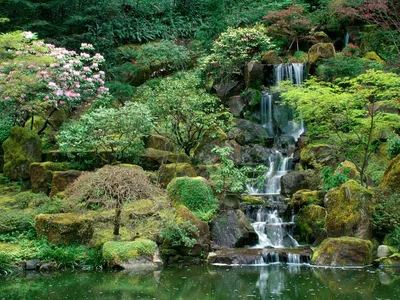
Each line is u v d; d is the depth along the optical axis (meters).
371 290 7.61
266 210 11.62
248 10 22.44
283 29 20.08
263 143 15.60
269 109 16.78
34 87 14.06
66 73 14.20
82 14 20.73
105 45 20.31
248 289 7.75
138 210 10.67
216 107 16.70
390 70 15.16
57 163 13.21
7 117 14.71
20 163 13.56
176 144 14.57
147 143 14.35
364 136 12.57
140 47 21.58
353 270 9.20
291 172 12.77
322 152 13.39
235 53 18.03
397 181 10.91
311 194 11.41
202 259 10.02
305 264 9.83
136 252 9.52
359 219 10.13
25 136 13.78
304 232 10.95
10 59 14.60
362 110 11.75
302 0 22.27
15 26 19.56
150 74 20.12
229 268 9.47
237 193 12.10
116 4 21.39
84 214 10.50
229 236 10.58
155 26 22.78
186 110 13.84
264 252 10.10
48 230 9.95
